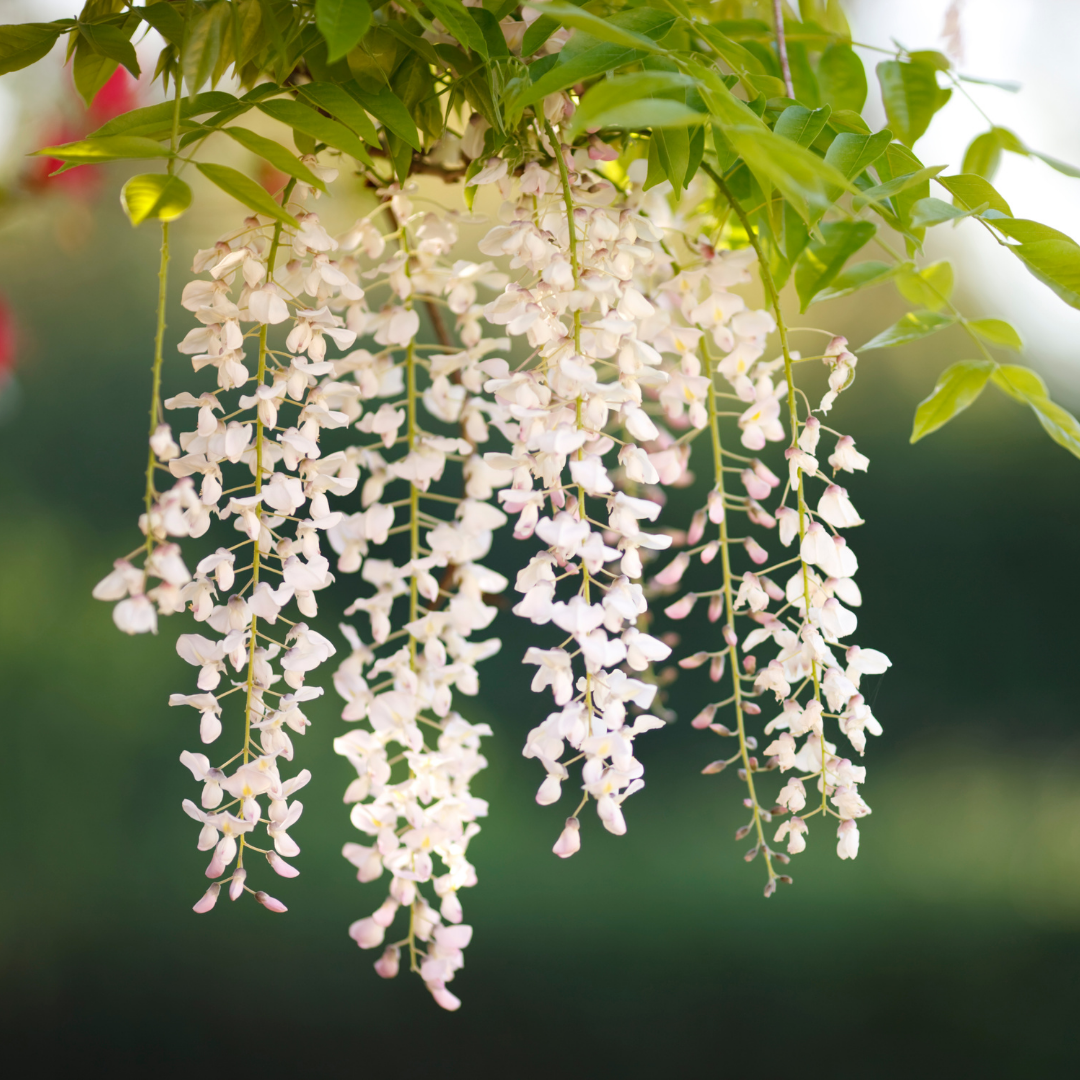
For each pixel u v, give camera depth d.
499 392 1.38
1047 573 5.38
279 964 3.92
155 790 4.53
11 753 4.47
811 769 1.41
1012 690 5.28
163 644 4.75
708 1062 3.85
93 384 4.90
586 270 1.37
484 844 4.32
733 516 2.85
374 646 1.43
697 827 4.42
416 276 1.47
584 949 4.05
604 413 1.36
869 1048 3.88
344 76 1.42
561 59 1.38
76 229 2.16
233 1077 3.71
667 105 1.31
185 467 1.36
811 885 4.34
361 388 1.46
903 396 5.41
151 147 1.33
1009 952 4.26
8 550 4.73
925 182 1.44
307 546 1.38
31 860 4.29
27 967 3.96
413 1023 3.82
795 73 1.54
